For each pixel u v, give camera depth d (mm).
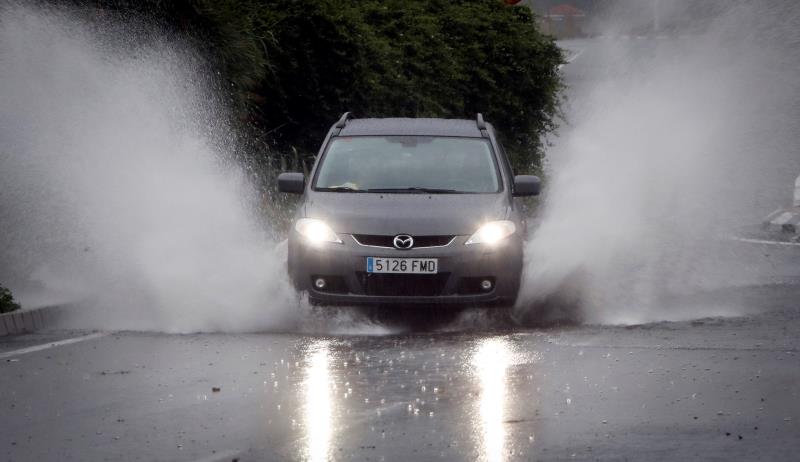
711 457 16438
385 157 32375
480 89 72875
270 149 54906
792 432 17750
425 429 18078
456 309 29797
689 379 21719
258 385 21609
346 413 19219
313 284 29328
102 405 20172
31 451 17266
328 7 55906
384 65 59406
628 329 28188
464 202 30250
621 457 16438
